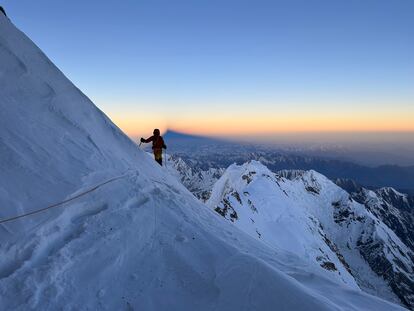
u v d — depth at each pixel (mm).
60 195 8656
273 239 83938
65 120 11375
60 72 13242
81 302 6336
